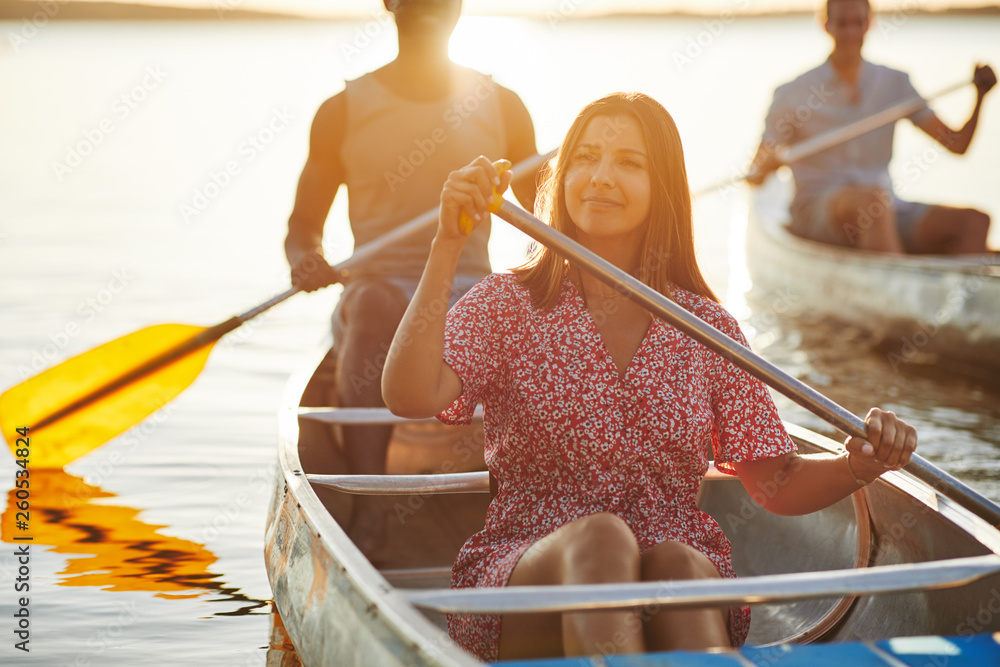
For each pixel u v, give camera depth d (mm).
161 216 9008
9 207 9133
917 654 1541
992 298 4871
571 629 1568
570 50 35938
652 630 1634
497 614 1769
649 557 1705
